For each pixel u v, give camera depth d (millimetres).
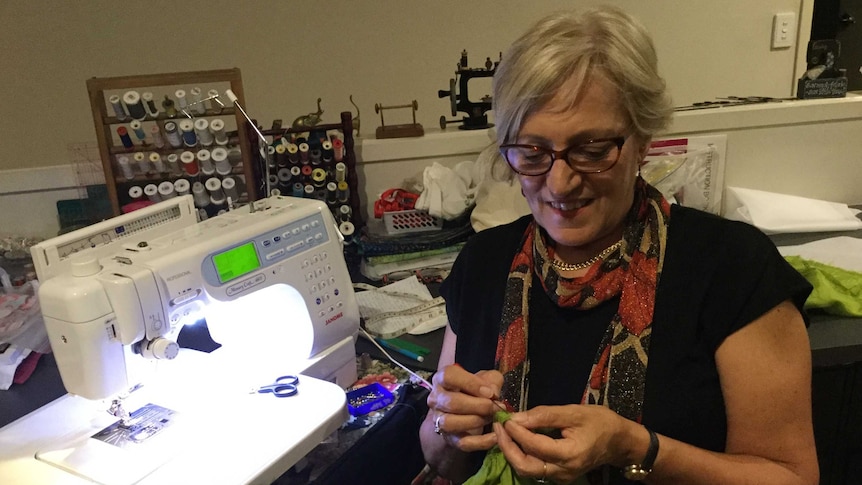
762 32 2553
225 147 1567
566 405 838
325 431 906
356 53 2395
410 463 1094
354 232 1701
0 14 2123
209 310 997
